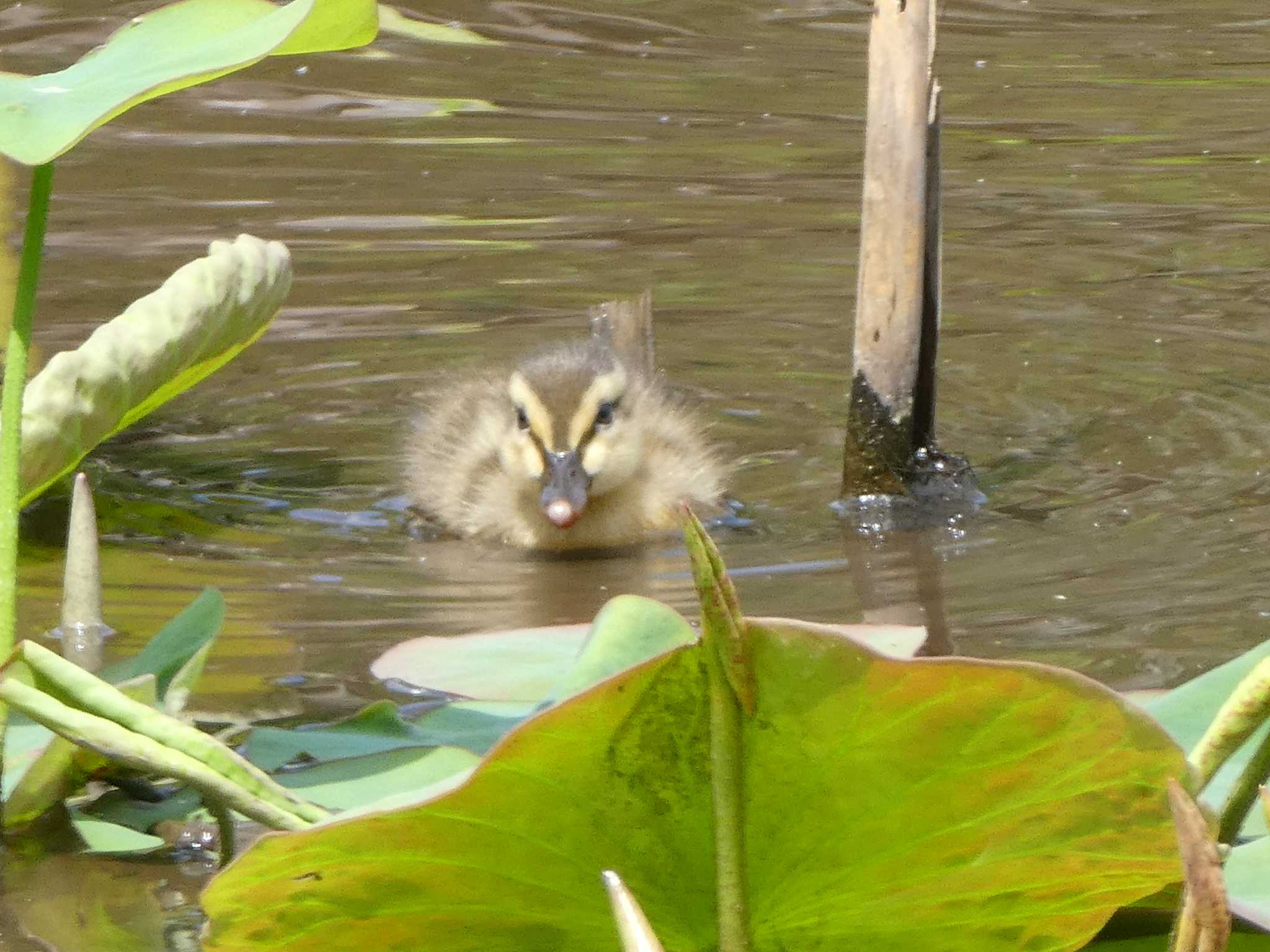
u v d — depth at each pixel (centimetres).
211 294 683
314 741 497
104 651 604
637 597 505
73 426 623
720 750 331
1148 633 624
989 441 906
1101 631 629
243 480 874
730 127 1459
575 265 1185
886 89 798
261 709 548
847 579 717
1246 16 1800
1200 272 1161
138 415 682
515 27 1762
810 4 1853
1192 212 1266
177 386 697
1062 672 319
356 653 621
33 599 664
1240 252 1191
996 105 1512
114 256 1141
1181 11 1823
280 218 1247
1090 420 933
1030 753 330
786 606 680
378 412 984
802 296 1144
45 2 1686
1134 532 761
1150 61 1636
